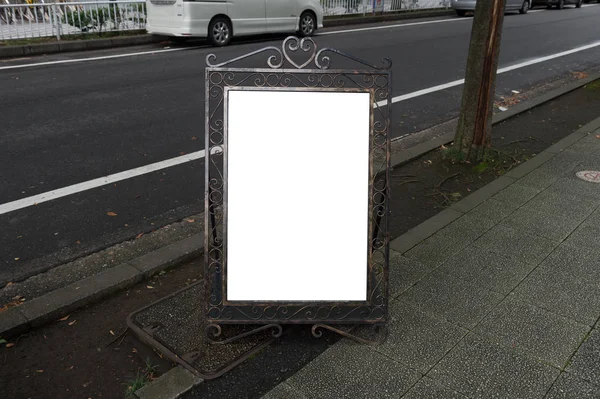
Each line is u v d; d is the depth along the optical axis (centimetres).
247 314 308
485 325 312
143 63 1041
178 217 461
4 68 977
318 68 297
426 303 333
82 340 311
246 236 292
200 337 308
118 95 802
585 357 284
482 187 514
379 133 304
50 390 272
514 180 528
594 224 436
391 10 2006
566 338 299
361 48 1234
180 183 524
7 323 311
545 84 965
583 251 394
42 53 1151
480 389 264
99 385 276
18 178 516
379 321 304
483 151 579
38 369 287
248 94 284
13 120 674
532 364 280
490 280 358
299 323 302
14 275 372
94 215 457
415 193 513
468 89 565
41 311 323
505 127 714
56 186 504
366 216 295
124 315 333
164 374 276
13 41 1173
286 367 287
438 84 937
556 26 1780
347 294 299
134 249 410
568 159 581
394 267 376
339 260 297
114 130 653
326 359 287
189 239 414
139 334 310
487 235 420
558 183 519
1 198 477
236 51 1185
